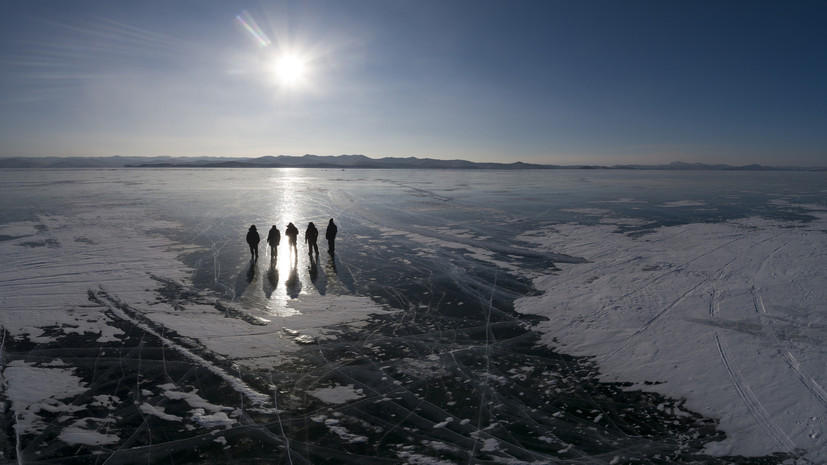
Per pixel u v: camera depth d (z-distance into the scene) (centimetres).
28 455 532
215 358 780
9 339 838
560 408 646
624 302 1070
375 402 658
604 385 708
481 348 838
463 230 2061
